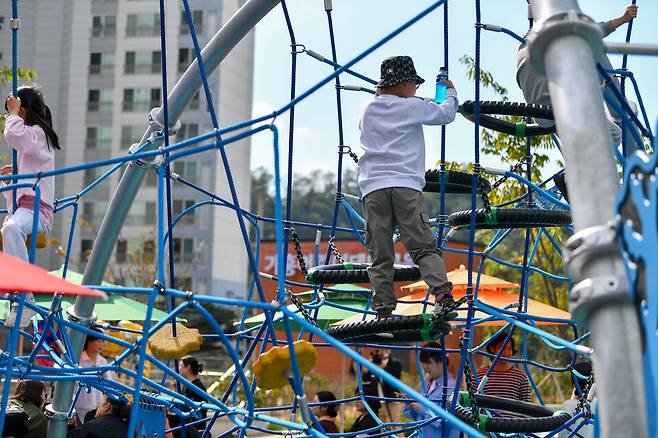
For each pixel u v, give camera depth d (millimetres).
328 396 10766
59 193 54844
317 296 8398
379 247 6566
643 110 7336
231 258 58094
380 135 6633
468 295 6676
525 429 6688
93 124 54531
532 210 6793
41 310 6625
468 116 7289
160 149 5578
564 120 3668
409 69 6727
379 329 6348
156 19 54188
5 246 7180
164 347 6934
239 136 5426
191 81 7008
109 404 8656
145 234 45250
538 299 23156
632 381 3297
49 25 55219
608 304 3398
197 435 9359
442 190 6918
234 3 53969
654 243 3008
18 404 8922
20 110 7441
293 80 7328
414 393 4363
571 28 3783
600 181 3529
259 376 5578
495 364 8891
